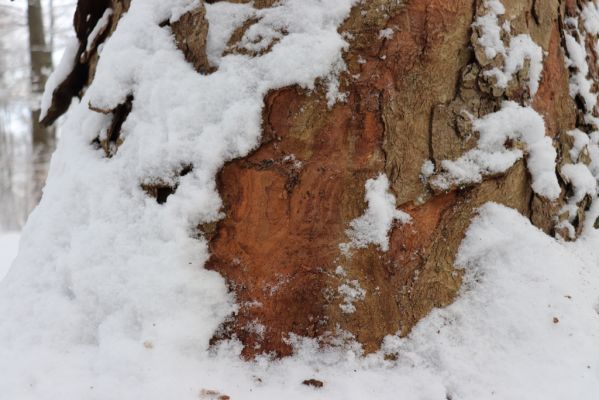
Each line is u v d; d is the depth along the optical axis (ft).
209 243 6.61
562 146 7.13
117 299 6.57
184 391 6.30
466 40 6.69
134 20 6.84
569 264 6.79
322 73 6.52
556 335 6.50
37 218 7.16
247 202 6.60
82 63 7.54
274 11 6.61
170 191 6.65
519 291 6.64
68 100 7.80
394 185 6.62
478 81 6.70
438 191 6.63
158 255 6.56
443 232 6.72
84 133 7.06
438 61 6.64
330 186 6.57
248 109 6.53
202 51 6.65
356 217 6.59
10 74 28.12
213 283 6.59
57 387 6.35
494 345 6.54
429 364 6.53
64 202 6.97
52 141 24.77
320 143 6.56
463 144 6.70
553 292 6.63
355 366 6.53
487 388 6.38
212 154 6.54
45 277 6.89
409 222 6.64
